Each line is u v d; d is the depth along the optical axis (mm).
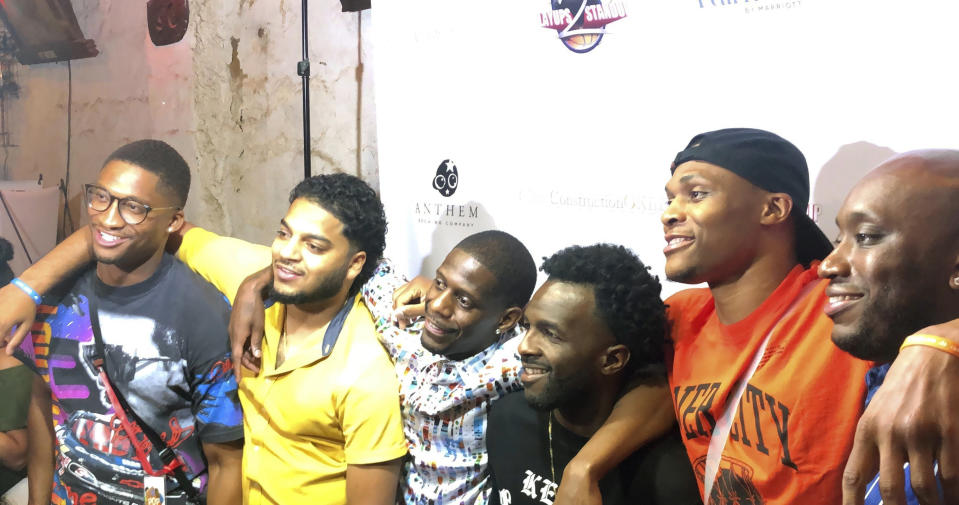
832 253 1124
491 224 1870
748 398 1272
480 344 1568
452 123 1920
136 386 1927
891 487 891
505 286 1546
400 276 1859
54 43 3141
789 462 1221
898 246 1048
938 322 1048
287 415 1699
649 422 1348
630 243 1631
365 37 2623
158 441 1948
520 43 1772
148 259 1933
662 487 1357
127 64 3209
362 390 1633
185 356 1896
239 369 1749
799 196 1324
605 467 1276
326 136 2779
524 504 1463
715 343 1354
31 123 3162
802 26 1376
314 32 2756
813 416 1206
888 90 1297
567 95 1703
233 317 1776
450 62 1905
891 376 921
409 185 2041
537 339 1370
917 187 1047
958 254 1025
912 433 877
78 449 1992
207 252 1984
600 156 1660
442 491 1589
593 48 1649
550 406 1368
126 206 1860
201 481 1980
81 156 3176
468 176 1902
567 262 1391
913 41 1269
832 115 1354
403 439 1646
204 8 3018
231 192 3066
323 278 1658
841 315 1108
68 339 1983
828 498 1207
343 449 1704
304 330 1753
